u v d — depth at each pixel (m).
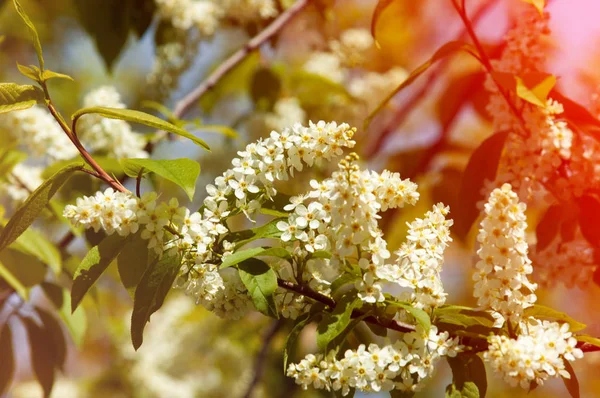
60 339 2.04
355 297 1.62
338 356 1.68
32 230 1.95
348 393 1.62
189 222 1.62
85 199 1.62
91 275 1.64
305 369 1.60
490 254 1.62
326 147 1.64
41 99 1.66
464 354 1.63
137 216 1.62
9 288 2.03
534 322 1.63
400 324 1.63
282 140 1.65
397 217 2.38
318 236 1.62
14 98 1.65
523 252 1.62
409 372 1.61
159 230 1.62
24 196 2.06
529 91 1.77
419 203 2.48
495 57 2.12
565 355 1.60
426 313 1.61
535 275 1.85
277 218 1.65
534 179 1.82
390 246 2.51
